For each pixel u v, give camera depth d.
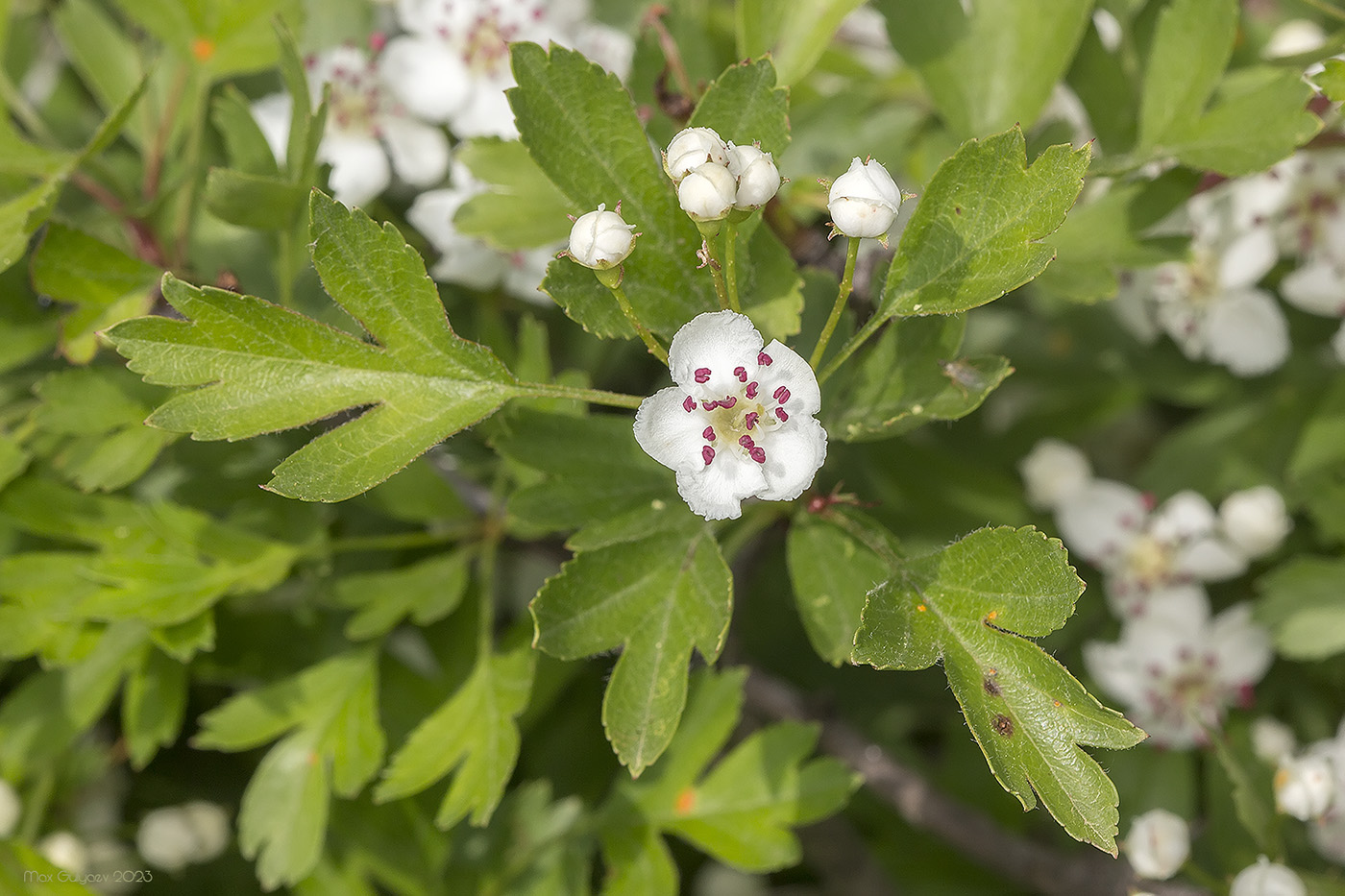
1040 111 0.27
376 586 0.27
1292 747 0.30
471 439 0.27
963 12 0.27
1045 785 0.21
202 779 0.30
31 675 0.29
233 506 0.27
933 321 0.24
